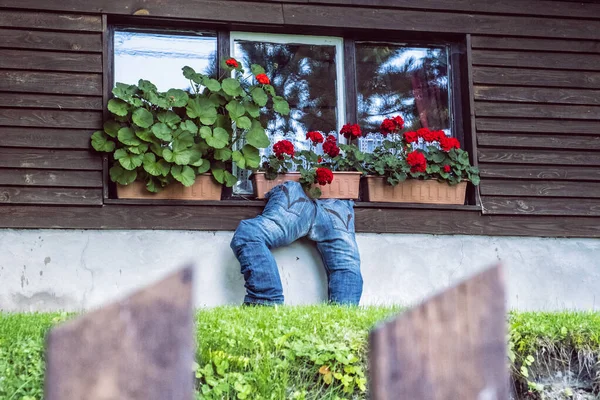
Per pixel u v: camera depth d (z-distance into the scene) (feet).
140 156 22.09
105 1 23.00
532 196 24.68
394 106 24.99
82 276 21.71
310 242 23.13
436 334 3.59
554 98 25.31
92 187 22.13
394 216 23.62
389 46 25.21
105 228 22.00
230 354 13.48
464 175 24.20
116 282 21.83
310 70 24.64
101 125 22.49
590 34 25.79
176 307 3.45
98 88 22.63
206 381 12.84
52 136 22.17
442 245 23.81
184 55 23.82
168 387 3.45
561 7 25.72
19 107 22.13
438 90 25.26
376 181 23.67
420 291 23.44
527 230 24.47
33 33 22.53
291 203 22.49
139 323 3.45
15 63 22.30
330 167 23.63
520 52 25.36
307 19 24.18
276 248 22.88
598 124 25.49
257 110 23.38
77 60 22.63
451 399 3.56
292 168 24.02
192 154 22.38
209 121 22.72
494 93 25.02
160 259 22.16
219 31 24.08
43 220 21.76
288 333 14.17
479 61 25.05
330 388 13.53
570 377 14.83
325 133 24.47
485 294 3.57
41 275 21.54
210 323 14.87
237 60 24.20
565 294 24.40
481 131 24.76
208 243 22.52
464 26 25.09
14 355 13.01
